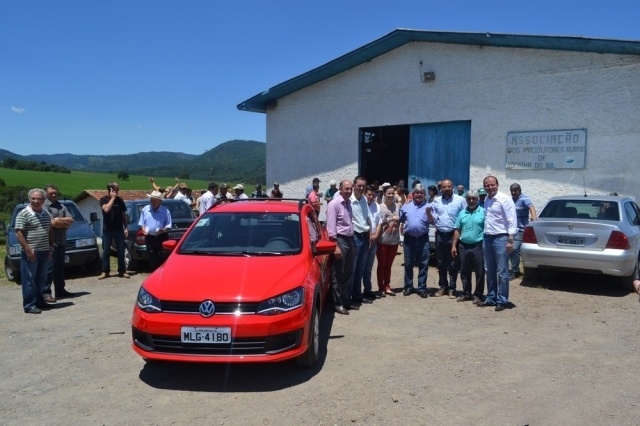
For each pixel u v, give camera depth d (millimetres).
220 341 4504
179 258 5578
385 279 8398
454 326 6590
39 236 7570
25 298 7520
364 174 14656
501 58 11594
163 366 5227
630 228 8172
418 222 8211
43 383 4852
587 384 4699
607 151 10336
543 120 11086
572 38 10117
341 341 5969
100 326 6785
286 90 15391
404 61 13211
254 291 4680
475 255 7664
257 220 6215
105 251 10281
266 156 16344
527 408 4219
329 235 7043
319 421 3998
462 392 4523
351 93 14297
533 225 8523
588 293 8297
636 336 6082
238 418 4070
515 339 6016
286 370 5070
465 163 12359
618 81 10148
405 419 4023
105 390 4660
